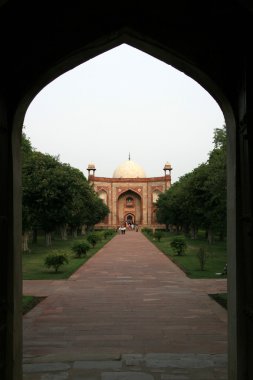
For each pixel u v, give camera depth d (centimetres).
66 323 604
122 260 1587
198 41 325
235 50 311
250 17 263
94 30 326
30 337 530
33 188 1677
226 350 476
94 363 430
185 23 324
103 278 1095
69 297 820
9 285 313
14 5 291
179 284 986
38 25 315
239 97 306
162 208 3834
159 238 2845
